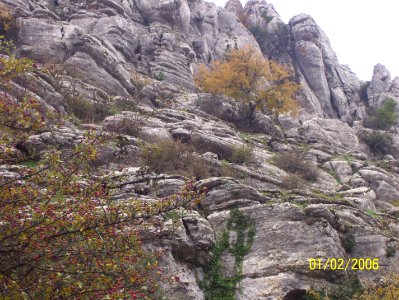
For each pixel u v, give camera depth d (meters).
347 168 28.31
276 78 36.16
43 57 27.77
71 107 21.75
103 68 29.45
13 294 7.28
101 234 7.97
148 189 15.04
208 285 13.60
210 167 19.50
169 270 12.54
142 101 29.89
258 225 14.83
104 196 8.69
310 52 59.25
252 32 62.16
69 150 15.66
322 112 54.34
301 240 14.38
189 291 12.61
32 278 7.79
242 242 14.53
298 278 13.70
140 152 18.38
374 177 27.47
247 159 22.88
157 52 41.25
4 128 8.04
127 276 7.95
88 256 7.90
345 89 60.50
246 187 15.95
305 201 16.78
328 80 60.12
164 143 19.17
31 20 29.70
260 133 33.50
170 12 47.12
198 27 54.31
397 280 12.74
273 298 13.25
